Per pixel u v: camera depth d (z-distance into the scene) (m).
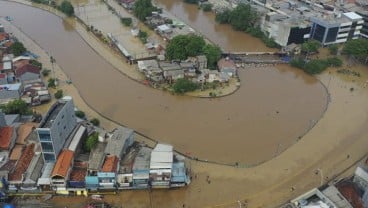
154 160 94.81
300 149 112.75
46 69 150.75
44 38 181.62
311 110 132.88
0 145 100.94
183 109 130.00
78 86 140.50
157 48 169.00
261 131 120.50
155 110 128.62
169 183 94.69
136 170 94.00
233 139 116.19
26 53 159.62
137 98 134.75
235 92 142.00
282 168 104.75
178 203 92.12
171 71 144.12
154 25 194.00
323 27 179.50
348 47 168.50
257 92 143.00
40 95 129.12
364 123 126.19
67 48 171.75
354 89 148.88
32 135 105.56
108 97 134.50
